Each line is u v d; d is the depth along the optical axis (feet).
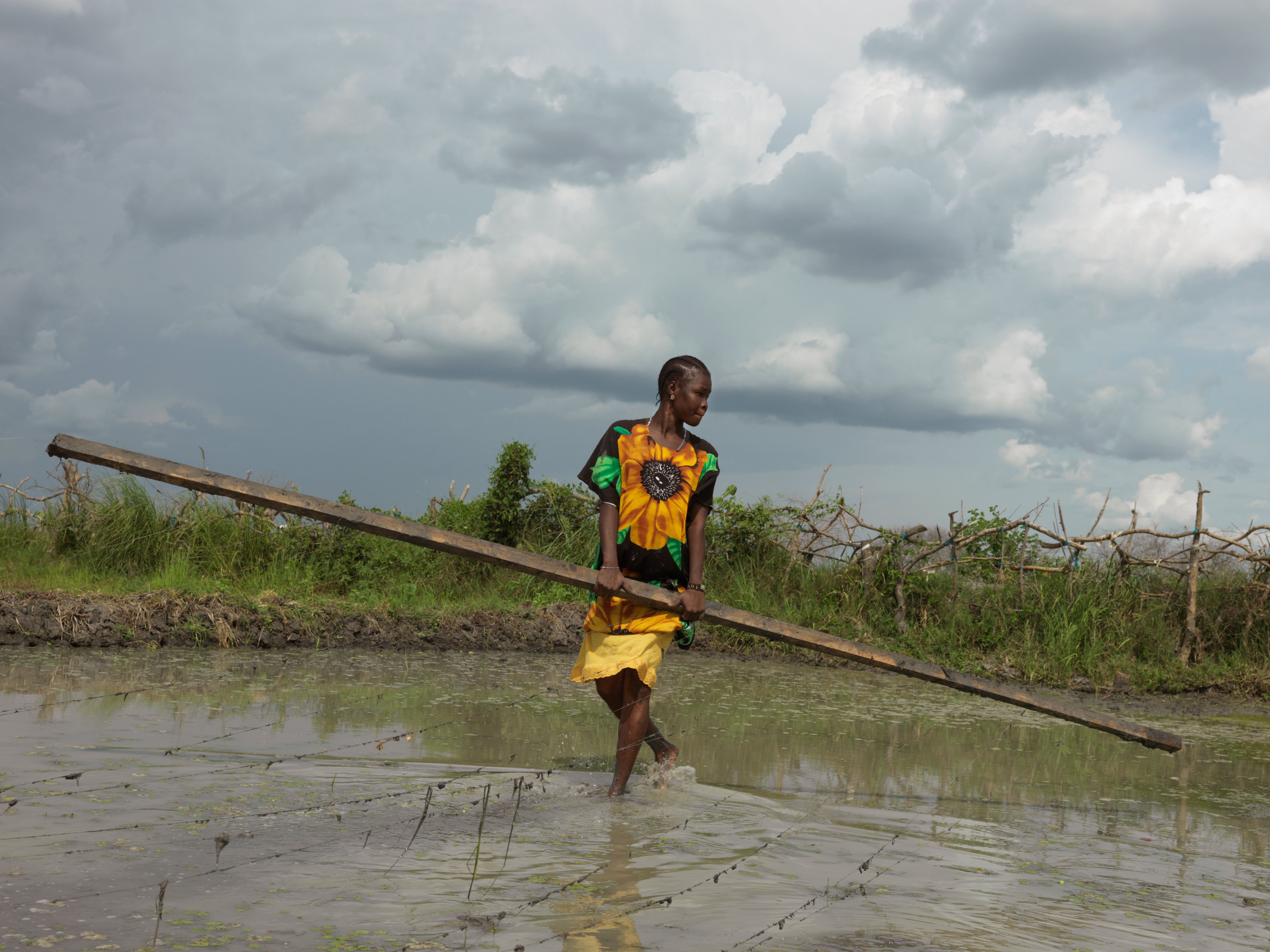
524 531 48.60
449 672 26.78
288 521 42.80
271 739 15.20
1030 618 40.32
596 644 14.28
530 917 7.47
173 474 11.35
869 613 42.83
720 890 8.48
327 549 42.52
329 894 7.73
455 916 7.36
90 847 8.60
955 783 15.31
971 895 8.85
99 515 40.37
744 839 10.54
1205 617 38.60
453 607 37.47
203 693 19.85
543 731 18.03
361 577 41.68
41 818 9.48
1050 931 7.89
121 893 7.43
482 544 12.67
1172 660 37.45
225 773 12.25
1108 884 9.64
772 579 45.44
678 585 14.71
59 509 41.52
